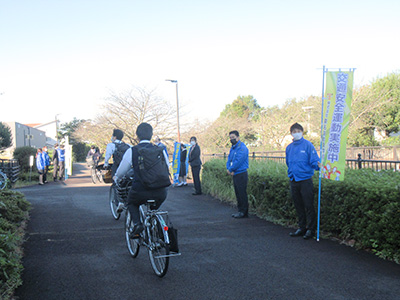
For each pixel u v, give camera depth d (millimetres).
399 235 4516
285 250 5113
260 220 7172
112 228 6488
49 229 6406
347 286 3822
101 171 16312
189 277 4121
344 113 5383
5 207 6352
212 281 4000
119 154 6602
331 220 5652
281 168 7922
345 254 4891
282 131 27859
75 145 55594
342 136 5355
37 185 15766
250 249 5180
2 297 3432
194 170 10938
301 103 28625
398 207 4508
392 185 4836
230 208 8586
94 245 5418
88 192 11922
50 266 4488
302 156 5668
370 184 5066
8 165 15125
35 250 5152
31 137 53094
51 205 9102
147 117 23703
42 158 16094
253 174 8008
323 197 5812
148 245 4246
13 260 3938
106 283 3961
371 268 4340
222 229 6430
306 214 5836
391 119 23031
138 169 4105
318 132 24500
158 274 4102
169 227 3934
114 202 7160
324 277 4078
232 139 7395
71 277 4133
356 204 5145
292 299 3533
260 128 30281
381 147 14141
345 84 5410
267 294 3650
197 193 10984
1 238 4105
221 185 10328
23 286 3871
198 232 6215
